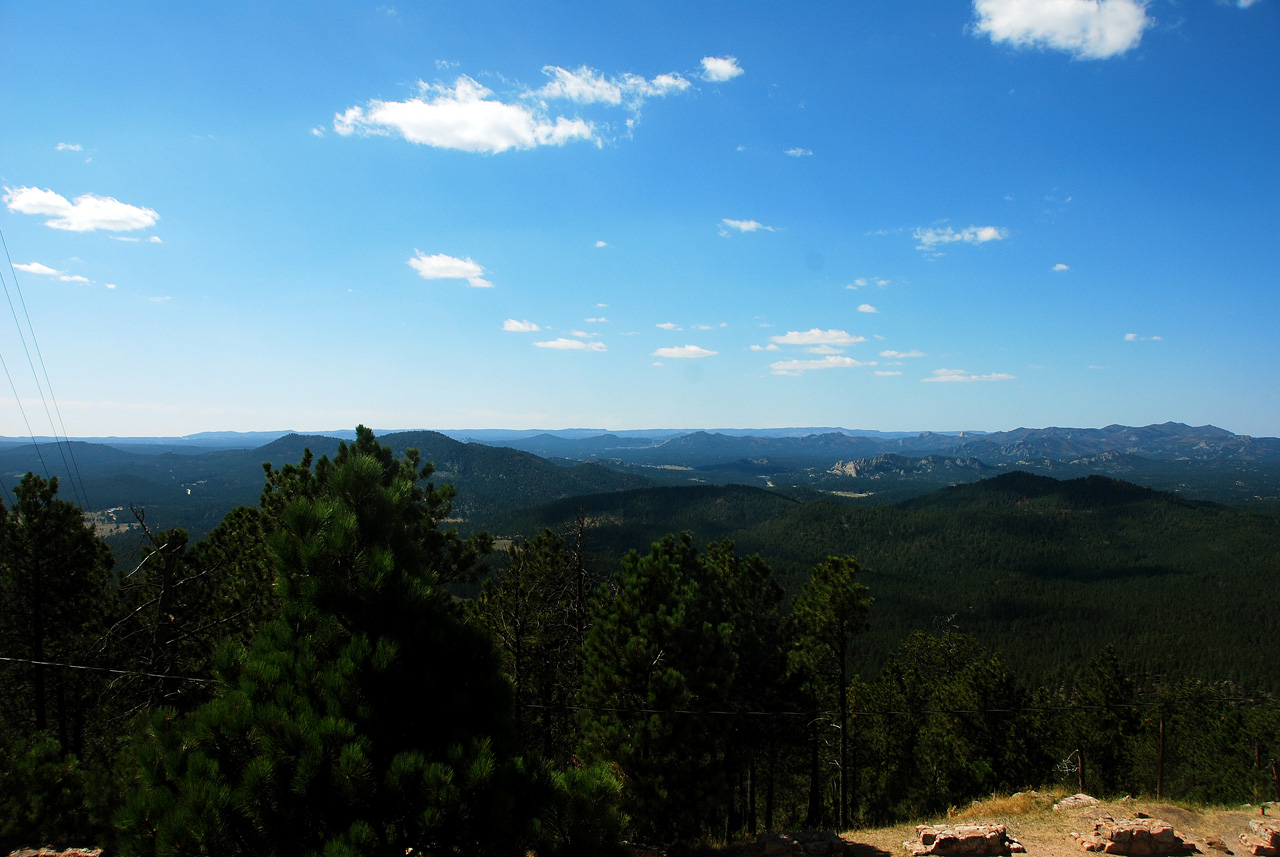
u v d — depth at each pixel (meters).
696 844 17.30
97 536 19.30
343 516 8.09
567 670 23.97
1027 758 29.91
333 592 7.67
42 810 10.88
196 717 6.83
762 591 27.36
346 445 15.98
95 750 15.61
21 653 17.75
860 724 35.88
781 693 26.05
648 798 15.80
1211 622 117.50
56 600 18.27
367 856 6.18
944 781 30.89
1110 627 115.31
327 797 6.41
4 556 17.53
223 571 19.64
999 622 119.56
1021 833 15.25
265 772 6.24
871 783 35.44
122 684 16.30
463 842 6.67
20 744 11.70
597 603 19.89
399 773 6.42
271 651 7.43
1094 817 15.69
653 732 16.08
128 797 6.52
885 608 122.00
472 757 6.92
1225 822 15.46
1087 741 33.53
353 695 7.03
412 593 7.81
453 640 7.89
